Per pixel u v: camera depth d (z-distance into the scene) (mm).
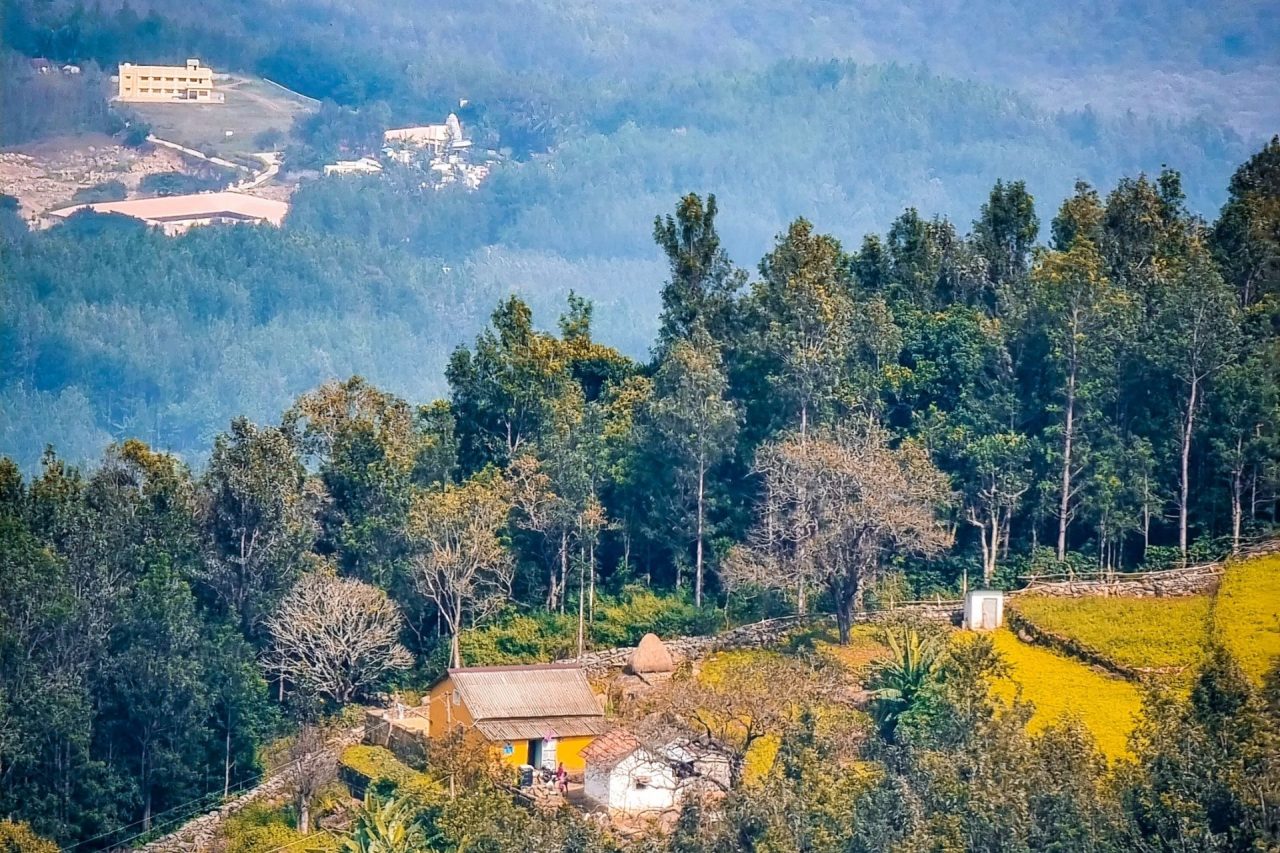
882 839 135000
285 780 172250
